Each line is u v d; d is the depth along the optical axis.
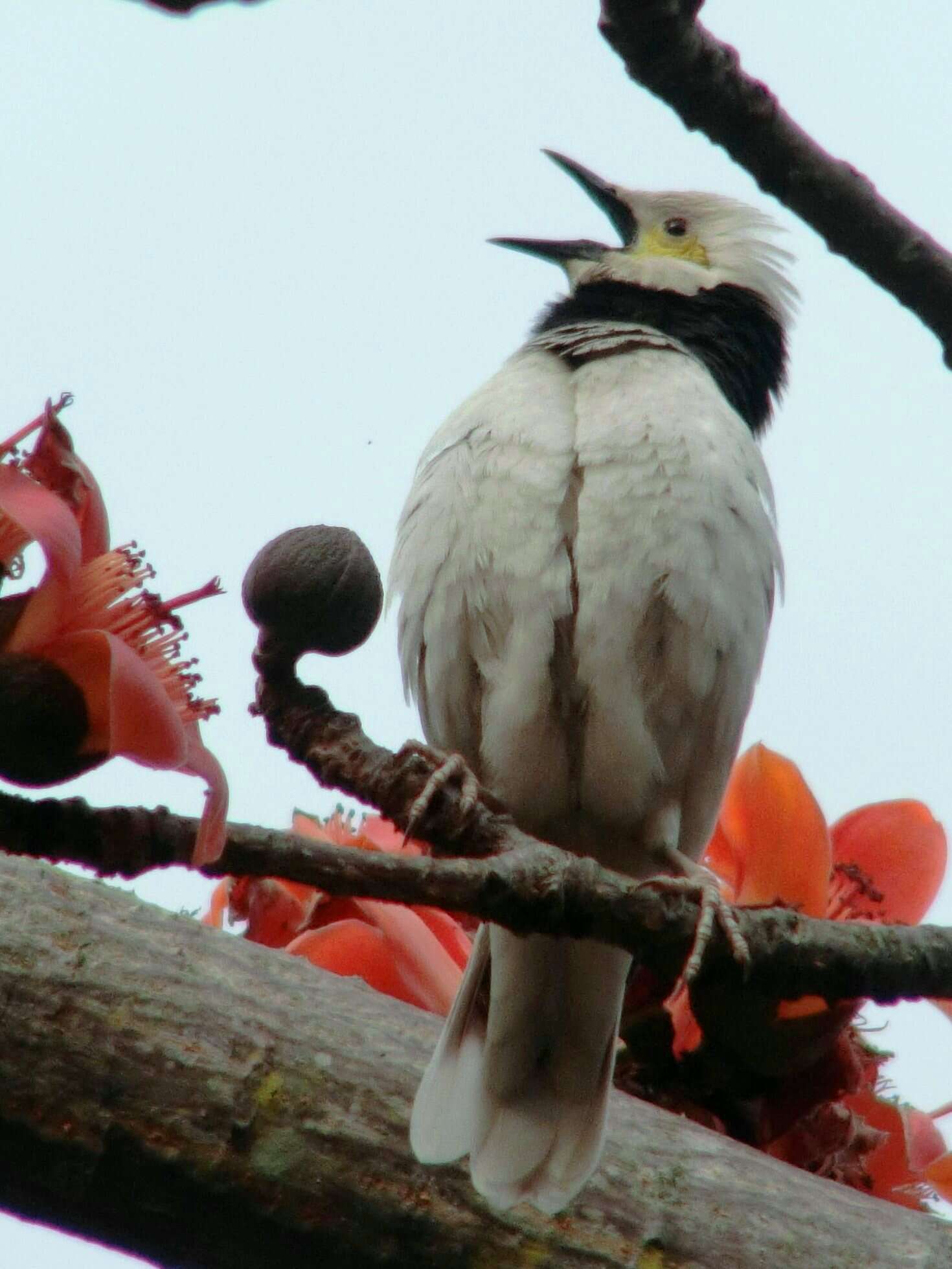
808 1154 7.45
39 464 5.25
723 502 9.88
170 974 6.98
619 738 9.91
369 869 5.88
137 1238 6.75
